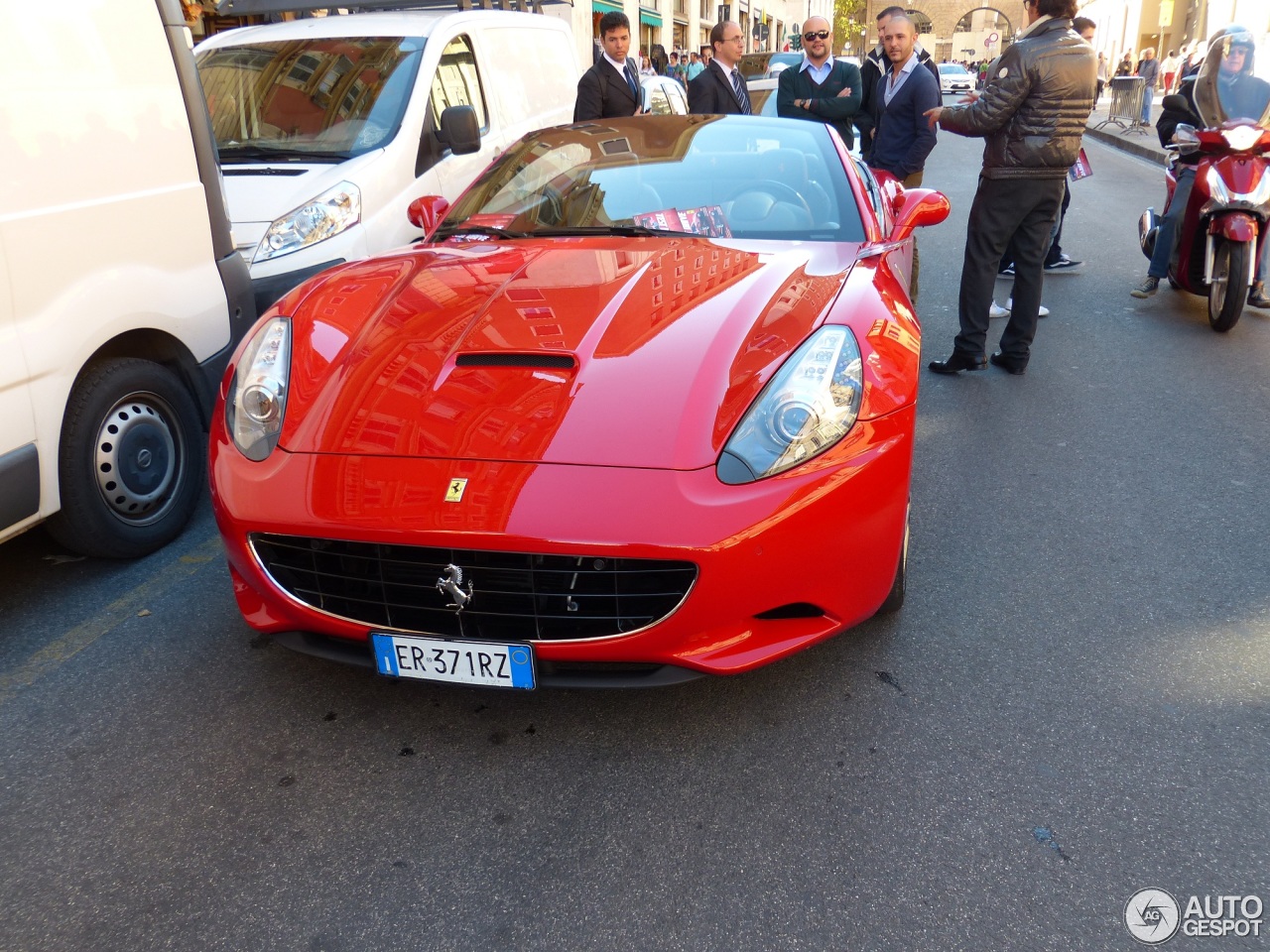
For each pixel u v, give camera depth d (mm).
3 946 1674
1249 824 1913
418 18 5531
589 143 3572
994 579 2889
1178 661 2457
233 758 2162
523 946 1663
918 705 2305
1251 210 5258
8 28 2590
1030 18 4426
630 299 2475
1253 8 22609
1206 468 3670
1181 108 5758
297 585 2154
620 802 2008
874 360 2273
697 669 2029
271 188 4277
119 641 2639
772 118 3686
